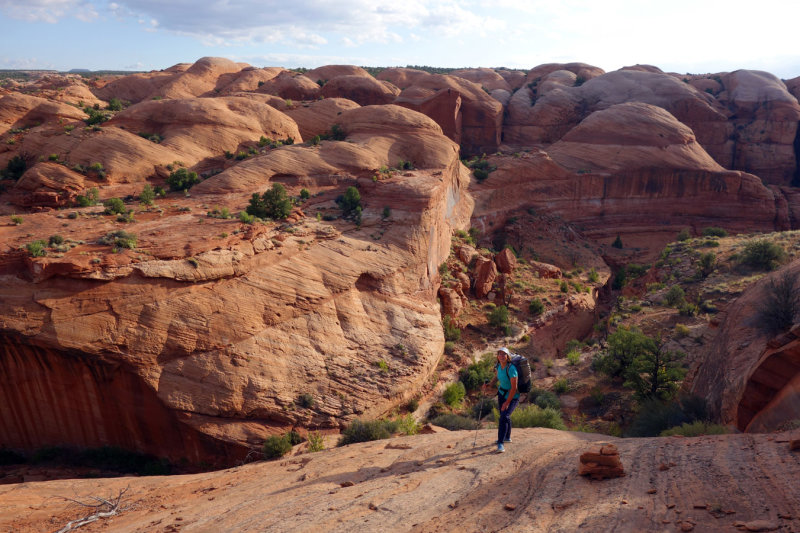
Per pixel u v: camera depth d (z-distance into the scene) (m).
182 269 27.20
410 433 21.77
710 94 104.62
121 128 57.69
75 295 24.45
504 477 7.84
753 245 45.41
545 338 45.22
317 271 33.28
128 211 38.84
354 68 114.88
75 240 29.23
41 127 59.66
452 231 55.06
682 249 56.44
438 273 45.84
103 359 24.22
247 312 28.52
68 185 46.97
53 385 24.62
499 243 65.75
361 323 33.22
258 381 26.91
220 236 31.47
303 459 12.19
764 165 95.12
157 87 105.19
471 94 95.50
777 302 20.30
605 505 5.91
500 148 96.75
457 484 7.75
